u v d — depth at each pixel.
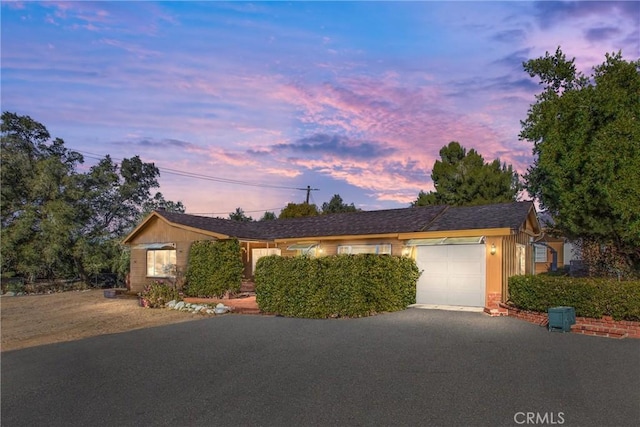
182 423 6.01
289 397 6.84
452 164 35.09
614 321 11.27
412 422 5.78
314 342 10.48
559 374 7.59
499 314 14.12
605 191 11.83
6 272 29.38
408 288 16.64
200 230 22.23
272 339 11.01
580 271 17.75
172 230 23.72
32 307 21.23
